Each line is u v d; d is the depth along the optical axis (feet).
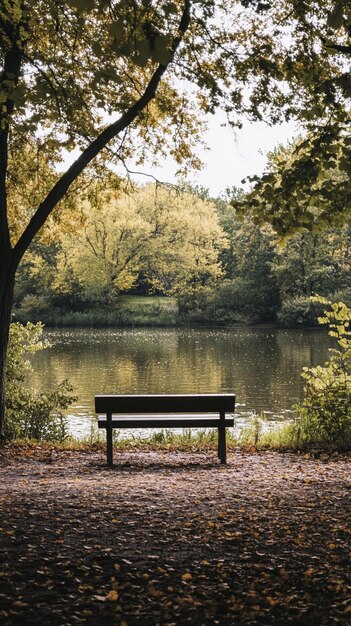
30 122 25.79
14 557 17.22
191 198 214.69
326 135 26.07
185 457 34.50
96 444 39.34
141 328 209.97
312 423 39.63
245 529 20.04
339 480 27.27
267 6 25.05
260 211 28.17
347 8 20.43
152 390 82.33
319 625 14.02
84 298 230.68
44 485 26.13
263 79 34.65
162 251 215.92
